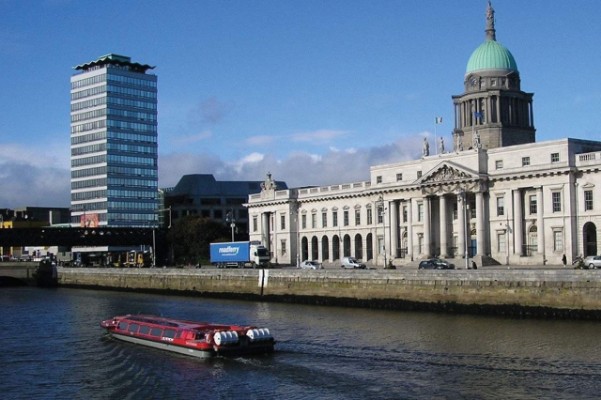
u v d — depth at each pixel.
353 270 102.94
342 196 156.25
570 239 115.88
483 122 153.25
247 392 51.34
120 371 60.16
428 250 134.88
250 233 180.25
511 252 123.62
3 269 177.12
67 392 53.97
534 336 68.94
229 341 62.28
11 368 62.44
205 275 130.25
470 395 48.19
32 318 97.44
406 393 49.28
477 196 127.06
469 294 88.44
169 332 68.19
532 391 48.56
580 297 79.06
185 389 53.09
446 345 65.31
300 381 53.44
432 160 137.25
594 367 54.88
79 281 164.25
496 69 154.62
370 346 65.81
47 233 180.25
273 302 113.38
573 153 117.81
